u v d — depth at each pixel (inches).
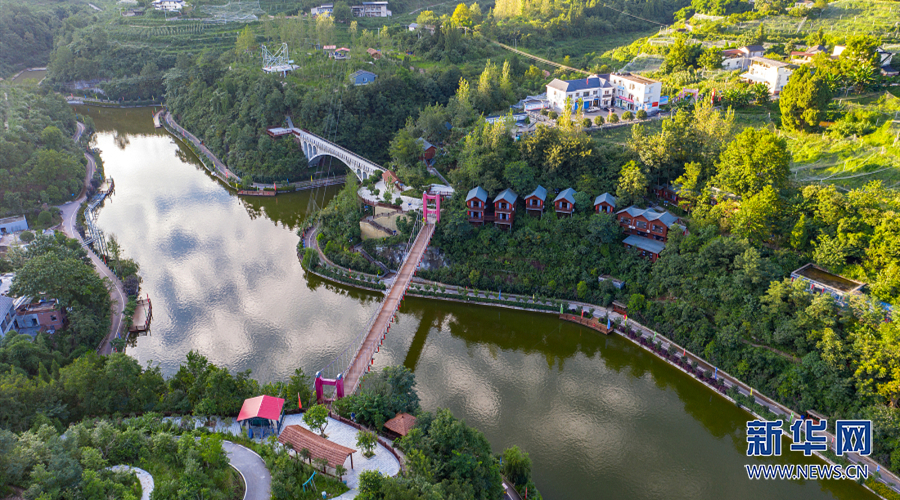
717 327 4685.0
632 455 3914.9
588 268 5551.2
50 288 4884.4
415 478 2957.7
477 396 4448.8
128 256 6530.5
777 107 7263.8
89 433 3206.2
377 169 7263.8
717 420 4232.3
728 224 5103.3
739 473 3774.6
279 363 4795.8
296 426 3521.2
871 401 3833.7
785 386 4165.8
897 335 3764.8
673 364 4709.6
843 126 6176.2
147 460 3191.4
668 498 3590.1
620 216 5639.8
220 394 3818.9
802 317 4173.2
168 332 5255.9
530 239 5753.0
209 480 2970.0
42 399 3595.0
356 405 3732.8
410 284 5836.6
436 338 5191.9
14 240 6505.9
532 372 4749.0
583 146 6053.2
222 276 6171.3
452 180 6294.3
